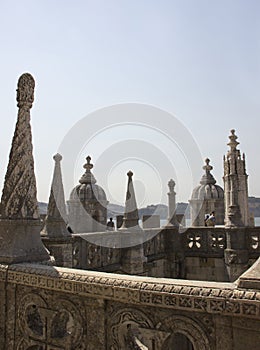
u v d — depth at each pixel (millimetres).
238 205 15695
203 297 3279
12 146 5680
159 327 3568
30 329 4703
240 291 3152
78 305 4219
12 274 4961
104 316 3988
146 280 3732
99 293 3953
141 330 3660
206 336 3309
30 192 5637
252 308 3049
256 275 3170
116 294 3816
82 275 4172
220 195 23938
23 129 5680
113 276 3998
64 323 4629
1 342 5020
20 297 4902
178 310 3471
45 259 5562
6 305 5039
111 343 3910
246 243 15289
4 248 5273
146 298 3605
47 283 4480
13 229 5344
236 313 3121
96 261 11523
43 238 9508
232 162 16203
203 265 16500
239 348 3145
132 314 3744
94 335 4043
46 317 4504
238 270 14953
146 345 3637
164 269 16375
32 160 5773
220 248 16250
